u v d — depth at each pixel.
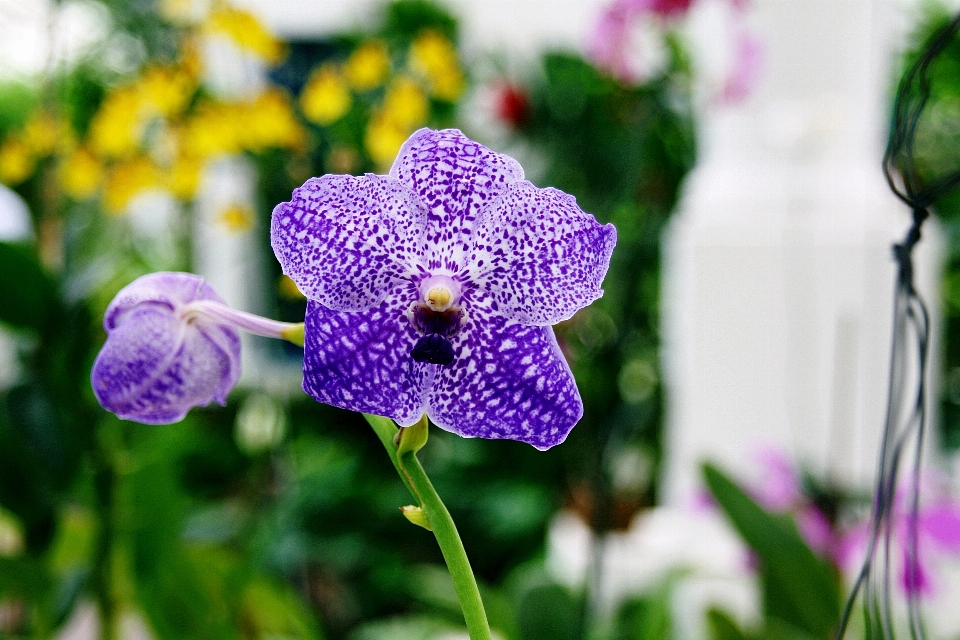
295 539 1.00
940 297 0.99
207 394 0.45
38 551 0.68
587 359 1.14
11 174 0.78
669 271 1.28
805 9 0.99
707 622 0.68
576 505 1.12
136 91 0.78
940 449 1.40
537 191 0.43
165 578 0.70
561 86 1.03
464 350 0.44
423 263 0.44
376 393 0.43
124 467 0.67
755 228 1.01
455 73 1.06
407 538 1.33
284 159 0.99
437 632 0.89
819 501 0.70
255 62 1.04
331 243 0.43
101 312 0.68
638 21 0.91
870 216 0.97
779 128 0.99
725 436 1.03
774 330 1.01
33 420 0.63
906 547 0.49
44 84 0.75
